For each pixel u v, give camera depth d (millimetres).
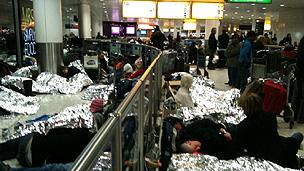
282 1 11867
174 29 28359
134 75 4270
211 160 2010
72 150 2328
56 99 4578
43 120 2990
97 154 728
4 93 3877
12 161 2387
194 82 4793
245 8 15188
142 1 9594
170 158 2098
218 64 10766
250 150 2377
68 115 2951
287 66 4984
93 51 7000
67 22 23859
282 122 4402
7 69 5480
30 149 2271
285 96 3939
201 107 3357
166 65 5789
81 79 5363
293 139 2465
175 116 2951
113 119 932
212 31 10148
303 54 4125
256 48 6773
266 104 3887
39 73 5859
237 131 2467
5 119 3514
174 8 9609
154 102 2924
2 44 6984
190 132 2615
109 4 14266
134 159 1553
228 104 3518
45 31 6113
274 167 1934
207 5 9609
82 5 14312
